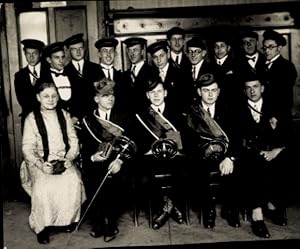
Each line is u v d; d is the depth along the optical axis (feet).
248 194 10.30
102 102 10.83
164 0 13.00
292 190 11.66
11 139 12.71
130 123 10.95
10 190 12.86
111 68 12.34
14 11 12.39
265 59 12.08
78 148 10.94
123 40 12.60
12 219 11.48
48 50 12.14
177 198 11.08
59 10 12.60
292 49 12.26
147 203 11.54
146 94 11.10
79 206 10.41
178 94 11.40
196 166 10.64
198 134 10.71
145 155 10.78
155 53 11.96
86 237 10.28
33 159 10.39
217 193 11.21
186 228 10.53
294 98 11.80
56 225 10.16
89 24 12.69
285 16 12.32
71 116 11.46
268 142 10.59
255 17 12.39
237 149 10.56
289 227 10.32
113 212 10.39
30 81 12.36
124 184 10.58
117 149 10.57
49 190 10.00
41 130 10.59
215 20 12.44
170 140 10.64
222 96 10.89
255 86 10.68
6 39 12.39
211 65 12.12
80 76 12.07
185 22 12.51
